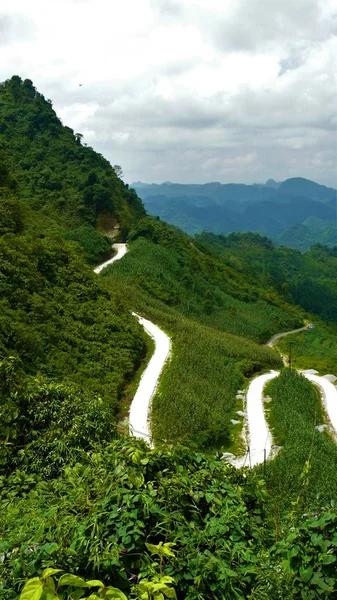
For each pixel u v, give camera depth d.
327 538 4.74
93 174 85.75
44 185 83.75
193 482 6.29
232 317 73.88
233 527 5.77
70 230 71.25
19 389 11.48
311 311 155.50
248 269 155.12
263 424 30.73
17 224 41.41
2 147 89.81
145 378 32.94
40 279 33.59
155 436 25.22
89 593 4.20
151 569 4.47
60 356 27.23
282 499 18.06
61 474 9.32
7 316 26.42
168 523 5.40
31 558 4.54
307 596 4.54
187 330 45.19
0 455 9.66
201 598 4.64
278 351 66.44
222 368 38.31
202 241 198.62
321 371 49.59
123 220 83.50
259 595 4.79
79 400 11.97
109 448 7.49
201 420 27.47
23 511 6.36
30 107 106.31
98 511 5.31
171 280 68.69
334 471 21.69
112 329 35.53
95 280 40.38
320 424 33.12
